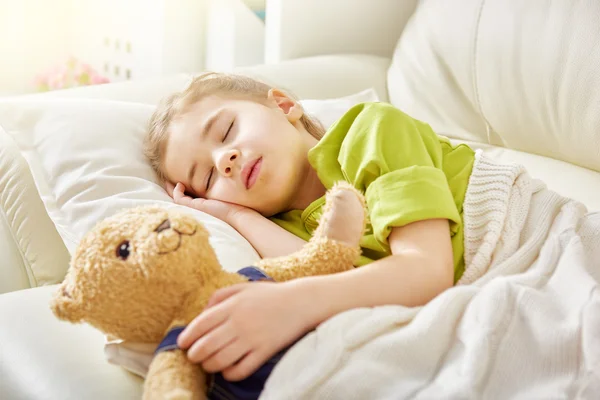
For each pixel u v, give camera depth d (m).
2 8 2.37
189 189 1.14
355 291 0.73
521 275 0.79
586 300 0.72
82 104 1.27
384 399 0.63
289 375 0.64
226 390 0.66
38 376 0.78
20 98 1.32
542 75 1.30
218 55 2.14
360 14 1.94
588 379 0.64
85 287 0.66
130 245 0.66
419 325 0.70
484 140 1.50
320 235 0.77
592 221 0.91
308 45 1.89
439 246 0.83
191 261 0.66
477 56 1.45
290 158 1.05
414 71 1.62
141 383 0.76
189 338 0.64
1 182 1.19
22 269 1.18
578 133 1.27
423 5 1.68
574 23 1.26
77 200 1.09
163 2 2.10
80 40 2.52
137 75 2.29
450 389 0.63
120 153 1.17
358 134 0.98
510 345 0.68
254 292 0.68
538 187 0.99
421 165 0.93
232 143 1.05
